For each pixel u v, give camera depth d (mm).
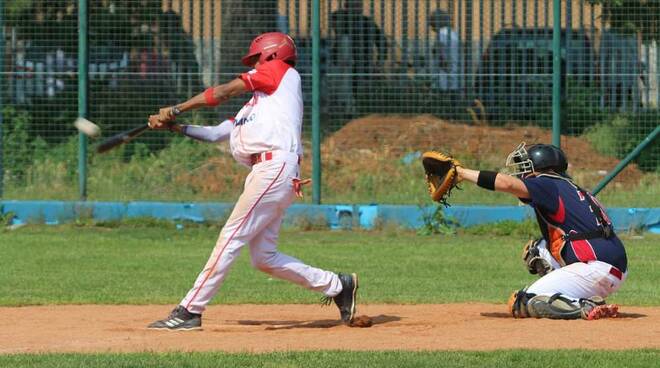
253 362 22281
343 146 60531
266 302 34219
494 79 60562
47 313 31141
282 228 55688
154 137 60469
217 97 27016
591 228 28641
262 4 61000
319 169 56781
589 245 28516
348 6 60875
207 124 60688
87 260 45594
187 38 61250
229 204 57094
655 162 58562
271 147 26797
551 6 62844
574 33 60562
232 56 61000
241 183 59500
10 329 27609
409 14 61250
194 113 60688
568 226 28750
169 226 56250
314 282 27766
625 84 59438
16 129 60062
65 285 38125
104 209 57031
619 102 59438
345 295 28031
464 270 43031
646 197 56875
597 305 28688
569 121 59500
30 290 36750
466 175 28078
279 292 36844
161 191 58969
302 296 35656
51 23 61188
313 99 56656
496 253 48500
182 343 25109
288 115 26938
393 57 61344
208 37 61406
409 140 60375
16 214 57125
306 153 61031
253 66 28234
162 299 34469
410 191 58375
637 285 38781
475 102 60781
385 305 33281
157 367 21734
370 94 60938
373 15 61031
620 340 25344
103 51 60719
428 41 61250
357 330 27328
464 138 60062
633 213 55375
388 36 61250
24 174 59500
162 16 61250
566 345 24703
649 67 59406
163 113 27406
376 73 60938
